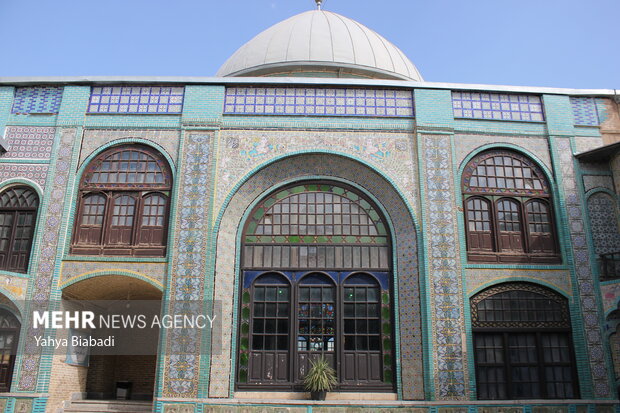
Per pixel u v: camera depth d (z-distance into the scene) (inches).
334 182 540.4
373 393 479.8
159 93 539.8
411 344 482.9
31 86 543.5
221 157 519.8
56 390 478.6
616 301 483.8
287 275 513.3
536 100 553.3
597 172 532.4
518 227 517.7
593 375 473.1
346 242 524.1
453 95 546.0
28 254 495.8
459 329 474.6
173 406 448.8
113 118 531.2
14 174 513.7
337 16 779.4
